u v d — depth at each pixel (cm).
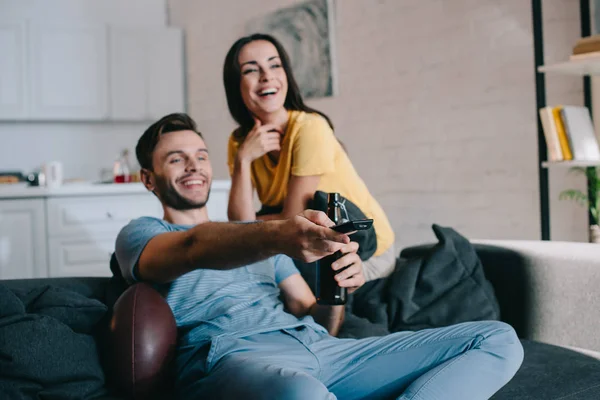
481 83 354
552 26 323
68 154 575
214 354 142
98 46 544
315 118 213
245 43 216
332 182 213
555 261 202
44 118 531
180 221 178
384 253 222
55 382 137
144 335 144
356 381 149
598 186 280
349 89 431
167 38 570
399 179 402
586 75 304
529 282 207
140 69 561
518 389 152
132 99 559
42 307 151
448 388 136
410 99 392
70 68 536
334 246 129
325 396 122
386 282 214
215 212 353
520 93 337
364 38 418
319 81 449
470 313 199
